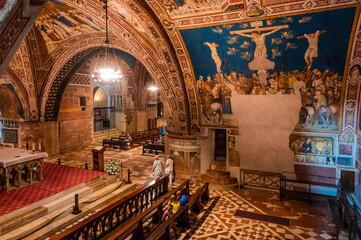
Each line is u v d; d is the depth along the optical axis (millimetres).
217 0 8336
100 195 10156
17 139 18109
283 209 9805
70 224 8344
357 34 8453
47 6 10062
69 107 19250
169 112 13633
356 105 10055
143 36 11750
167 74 12500
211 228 8242
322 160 11016
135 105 26578
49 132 17547
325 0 7727
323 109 10617
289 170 11586
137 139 22906
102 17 10844
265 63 10477
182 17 9555
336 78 9898
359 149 9758
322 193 11008
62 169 12492
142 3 9305
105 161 16078
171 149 13484
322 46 9188
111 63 21953
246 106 11969
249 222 8695
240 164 12477
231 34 9812
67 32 13406
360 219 7691
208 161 13164
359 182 9633
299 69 10234
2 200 8562
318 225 8516
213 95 12266
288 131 11438
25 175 10789
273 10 8414
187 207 8141
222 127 12680
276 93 11250
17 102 17125
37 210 8164
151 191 9281
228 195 11250
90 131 21578
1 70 1593
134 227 7039
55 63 15867
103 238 6465
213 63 11211
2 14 1411
